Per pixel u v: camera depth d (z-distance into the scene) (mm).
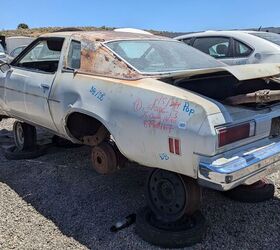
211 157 2920
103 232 3533
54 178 4707
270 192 4098
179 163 3088
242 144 3148
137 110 3316
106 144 3861
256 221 3688
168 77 3498
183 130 2996
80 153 5613
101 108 3646
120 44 4078
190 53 4457
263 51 7172
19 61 5316
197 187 3318
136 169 4953
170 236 3256
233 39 7668
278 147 3344
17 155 5363
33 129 5484
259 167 3117
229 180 2869
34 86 4660
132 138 3369
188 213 3385
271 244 3326
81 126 4062
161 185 3457
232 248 3266
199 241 3322
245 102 3195
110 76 3729
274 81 3723
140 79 3520
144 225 3385
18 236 3473
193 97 3096
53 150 5742
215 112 2969
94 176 4758
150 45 4258
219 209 3916
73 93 3998
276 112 3447
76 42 4270
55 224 3686
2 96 5449
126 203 4051
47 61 5113
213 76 3480
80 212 3898
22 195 4289
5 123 7539
